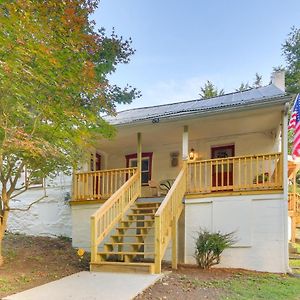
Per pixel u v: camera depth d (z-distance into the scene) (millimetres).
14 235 11812
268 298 5605
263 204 8766
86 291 5816
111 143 12758
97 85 7676
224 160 9523
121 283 6332
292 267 9398
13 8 5242
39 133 7051
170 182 12531
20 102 6074
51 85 6461
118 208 9203
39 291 5832
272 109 8898
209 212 9273
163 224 7762
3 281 6414
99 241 8047
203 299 5457
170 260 9625
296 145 10062
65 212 12000
